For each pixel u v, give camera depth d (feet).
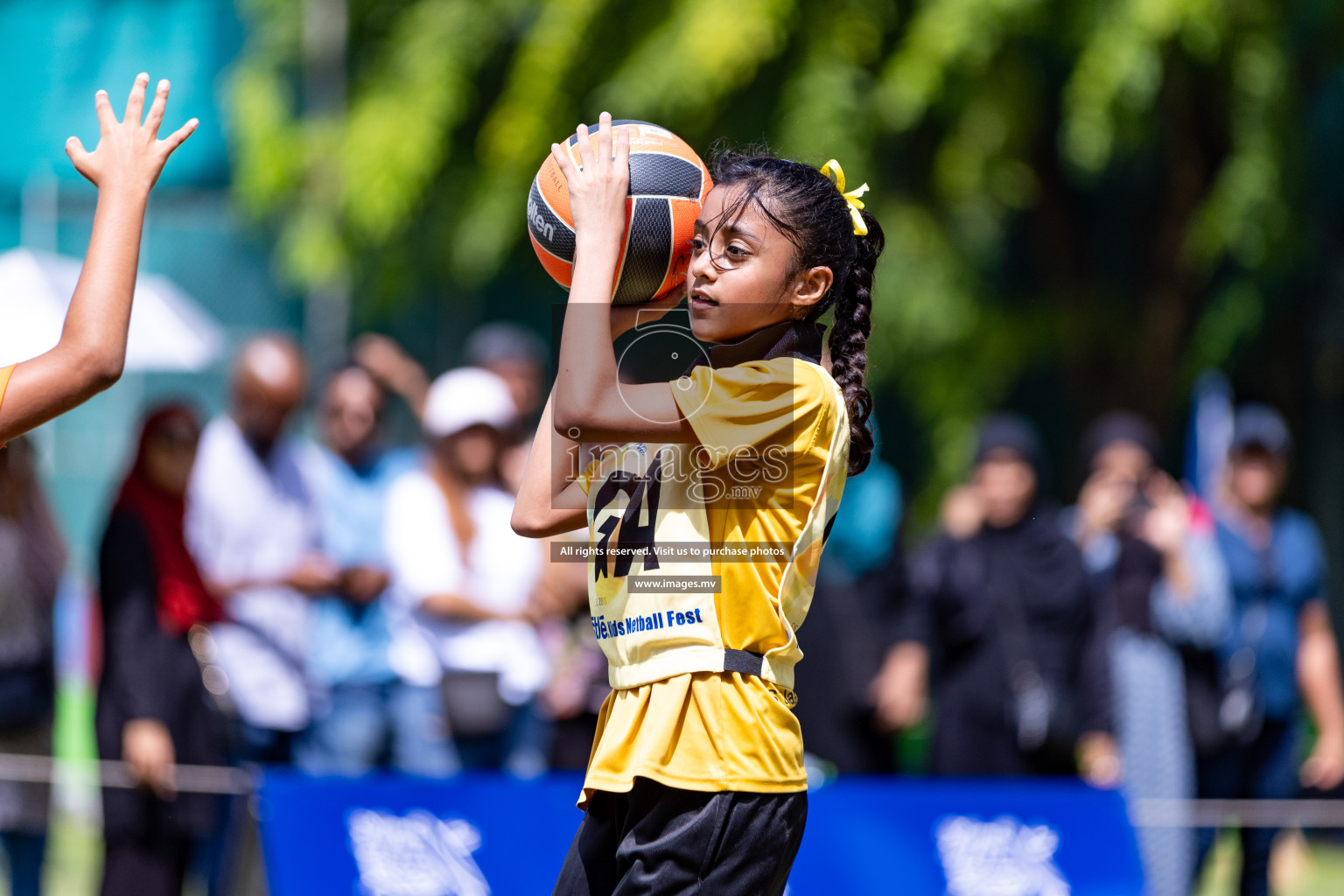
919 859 47.44
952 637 52.75
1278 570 55.77
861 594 56.65
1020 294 103.86
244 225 101.14
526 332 107.76
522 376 60.29
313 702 52.21
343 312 99.86
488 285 106.83
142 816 44.57
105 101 23.89
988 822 48.19
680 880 22.95
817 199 24.16
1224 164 94.17
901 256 89.81
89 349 22.17
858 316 25.85
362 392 55.88
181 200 100.78
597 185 23.98
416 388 63.16
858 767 53.16
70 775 47.24
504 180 96.17
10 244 94.89
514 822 45.96
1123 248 105.70
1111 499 56.08
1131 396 99.50
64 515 90.84
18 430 22.00
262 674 51.24
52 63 99.04
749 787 23.13
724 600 23.53
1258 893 53.93
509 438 56.29
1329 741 57.21
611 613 24.25
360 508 54.19
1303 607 57.06
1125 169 103.30
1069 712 51.83
